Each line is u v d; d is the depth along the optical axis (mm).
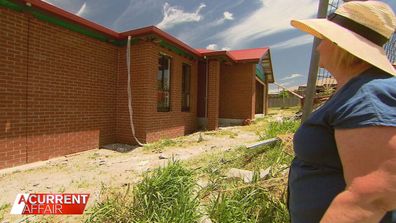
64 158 6457
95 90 7605
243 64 12898
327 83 3881
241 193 3002
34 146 5965
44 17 6047
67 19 6465
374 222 860
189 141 8594
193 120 11305
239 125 12719
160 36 8031
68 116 6773
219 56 11148
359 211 866
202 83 11930
